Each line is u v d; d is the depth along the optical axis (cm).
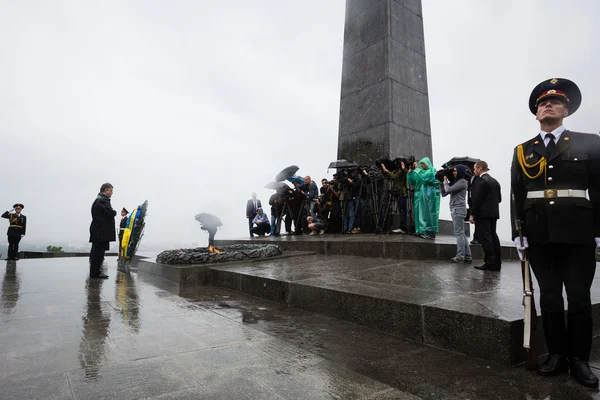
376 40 1207
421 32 1299
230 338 325
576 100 259
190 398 205
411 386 235
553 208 247
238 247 825
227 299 516
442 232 1118
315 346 311
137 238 938
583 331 242
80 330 347
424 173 810
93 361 264
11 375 237
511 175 279
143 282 690
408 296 371
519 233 268
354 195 1020
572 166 246
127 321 383
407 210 923
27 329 350
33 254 1593
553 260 261
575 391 227
